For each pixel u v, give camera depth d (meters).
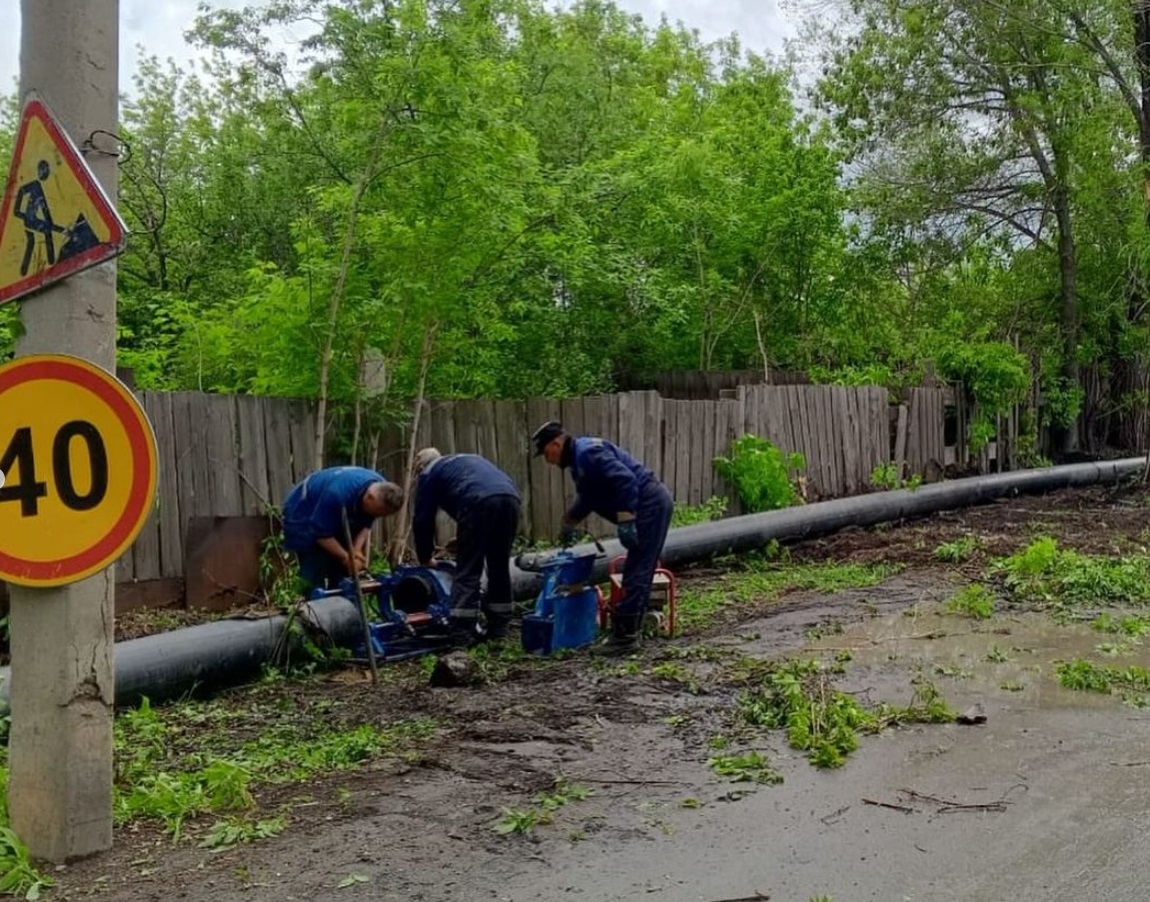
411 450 8.99
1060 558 9.40
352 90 8.38
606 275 12.63
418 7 8.17
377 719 5.65
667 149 15.67
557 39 18.27
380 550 8.96
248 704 6.05
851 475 14.56
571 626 7.19
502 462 9.94
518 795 4.47
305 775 4.78
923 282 21.42
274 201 16.05
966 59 19.27
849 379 15.78
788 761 4.83
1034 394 18.50
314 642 6.70
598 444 7.14
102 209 3.61
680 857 3.83
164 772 4.77
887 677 6.26
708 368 16.98
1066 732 5.21
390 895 3.56
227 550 7.83
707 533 10.33
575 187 11.89
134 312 14.27
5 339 7.36
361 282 8.69
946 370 17.11
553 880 3.66
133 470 3.83
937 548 11.07
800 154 16.61
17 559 3.68
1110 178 18.09
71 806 3.83
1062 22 17.97
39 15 3.73
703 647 7.06
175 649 6.07
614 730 5.33
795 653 6.87
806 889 3.57
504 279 10.02
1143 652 6.84
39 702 3.82
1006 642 7.14
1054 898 3.48
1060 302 20.23
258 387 9.25
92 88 3.77
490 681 6.36
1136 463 17.88
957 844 3.91
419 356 9.23
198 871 3.76
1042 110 18.72
